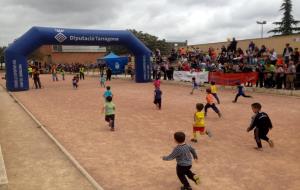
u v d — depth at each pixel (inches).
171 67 1398.9
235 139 467.8
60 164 369.4
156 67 1501.0
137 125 569.0
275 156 390.3
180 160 287.9
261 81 998.4
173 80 1370.6
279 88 946.7
